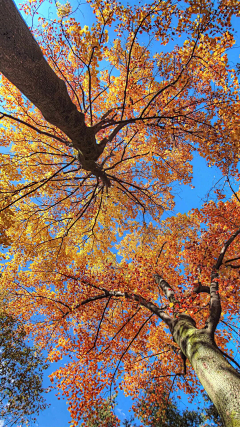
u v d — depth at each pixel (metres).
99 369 7.19
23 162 8.54
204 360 3.72
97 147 6.39
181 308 5.49
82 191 11.08
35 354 7.89
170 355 8.79
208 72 6.43
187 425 8.41
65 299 8.09
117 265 9.95
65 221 10.26
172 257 9.00
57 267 8.80
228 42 5.31
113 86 7.53
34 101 3.88
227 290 6.79
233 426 2.65
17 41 2.83
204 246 8.16
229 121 6.46
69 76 8.09
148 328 8.83
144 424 8.42
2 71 3.21
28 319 8.39
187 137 7.52
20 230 8.87
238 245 8.36
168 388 8.34
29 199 9.16
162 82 7.11
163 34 5.50
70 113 4.50
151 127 7.07
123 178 11.65
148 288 7.80
